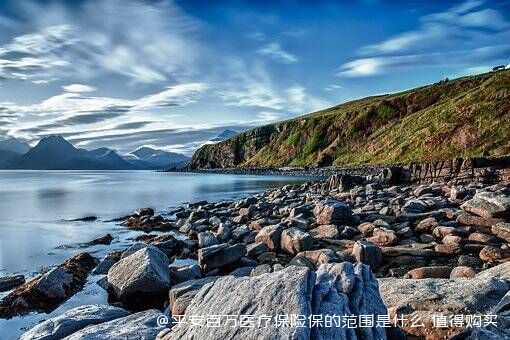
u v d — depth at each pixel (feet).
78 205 177.47
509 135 293.64
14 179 500.33
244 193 229.45
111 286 52.26
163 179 446.60
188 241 83.05
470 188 122.01
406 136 389.19
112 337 30.19
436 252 62.95
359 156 441.27
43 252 81.61
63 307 49.06
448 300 34.94
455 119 344.90
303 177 386.32
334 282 29.58
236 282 28.07
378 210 99.50
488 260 57.16
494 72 478.59
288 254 68.28
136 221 119.24
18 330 43.11
